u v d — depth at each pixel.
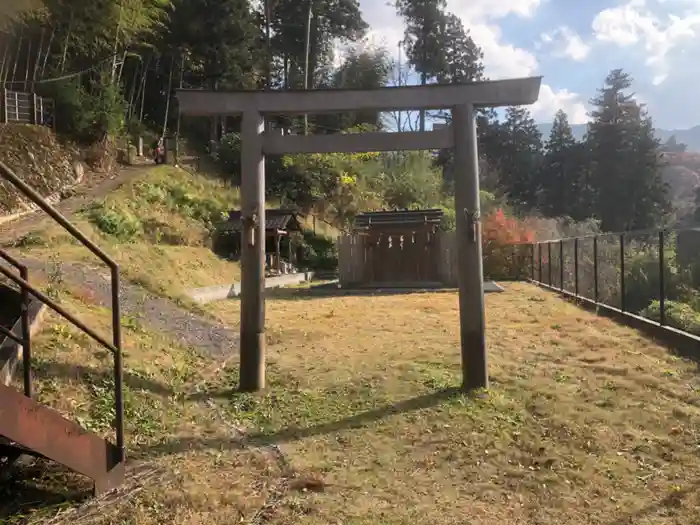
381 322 11.52
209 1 35.12
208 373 7.21
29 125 22.39
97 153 25.53
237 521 3.67
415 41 45.88
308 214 32.53
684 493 4.11
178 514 3.68
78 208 18.42
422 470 4.53
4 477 4.00
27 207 17.95
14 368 5.16
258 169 6.61
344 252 21.34
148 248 16.67
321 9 43.69
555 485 4.28
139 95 38.44
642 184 43.84
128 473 4.24
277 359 8.06
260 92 6.56
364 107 6.52
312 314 12.75
